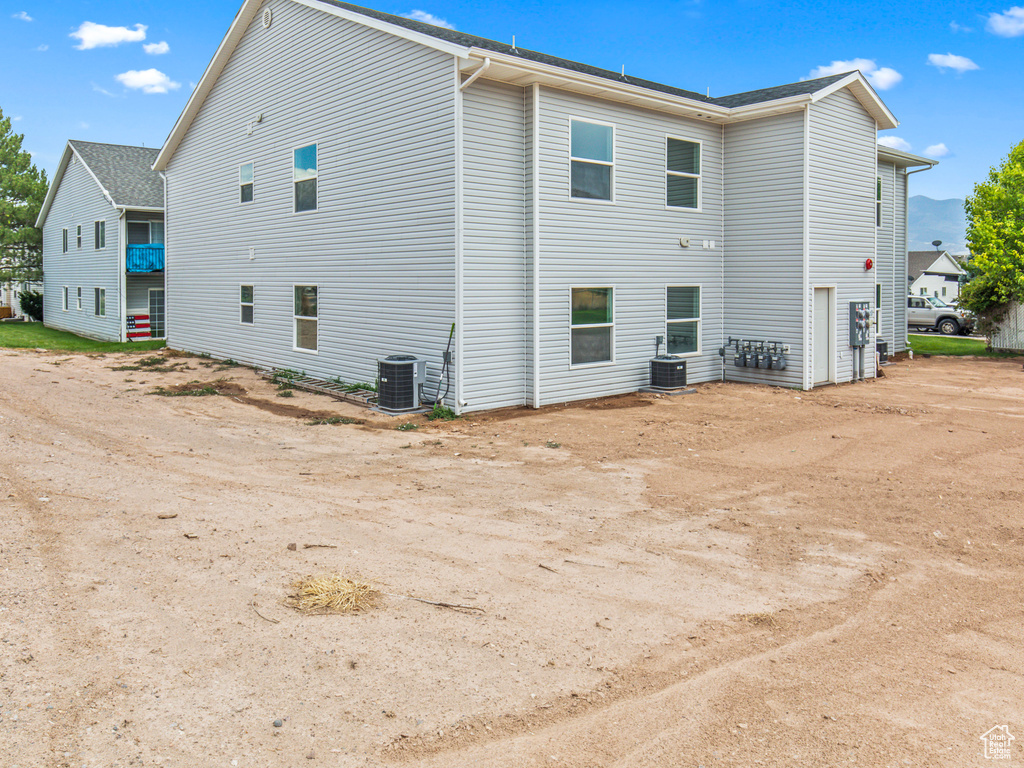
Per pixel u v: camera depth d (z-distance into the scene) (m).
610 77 16.88
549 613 5.40
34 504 7.31
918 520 7.71
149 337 28.19
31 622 4.88
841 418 13.21
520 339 14.03
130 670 4.38
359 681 4.39
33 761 3.53
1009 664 4.81
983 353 25.69
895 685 4.53
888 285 23.66
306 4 16.48
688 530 7.35
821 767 3.71
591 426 12.49
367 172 15.10
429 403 13.93
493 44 15.61
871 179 17.77
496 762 3.72
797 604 5.69
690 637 5.11
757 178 16.77
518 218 13.81
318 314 16.97
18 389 14.84
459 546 6.73
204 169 21.36
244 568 5.97
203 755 3.66
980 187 27.72
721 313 17.62
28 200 38.28
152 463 9.38
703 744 3.90
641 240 15.69
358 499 8.16
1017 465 9.93
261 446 10.84
